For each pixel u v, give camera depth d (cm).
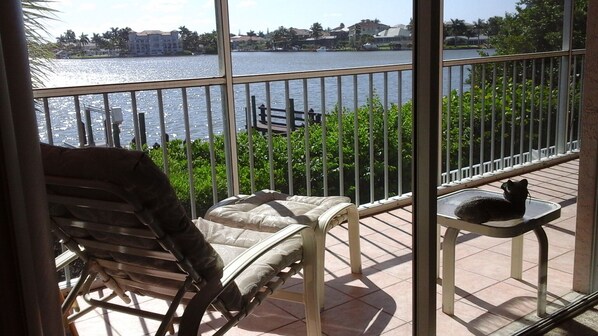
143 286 205
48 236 103
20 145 96
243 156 418
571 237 269
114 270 204
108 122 301
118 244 184
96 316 263
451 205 243
